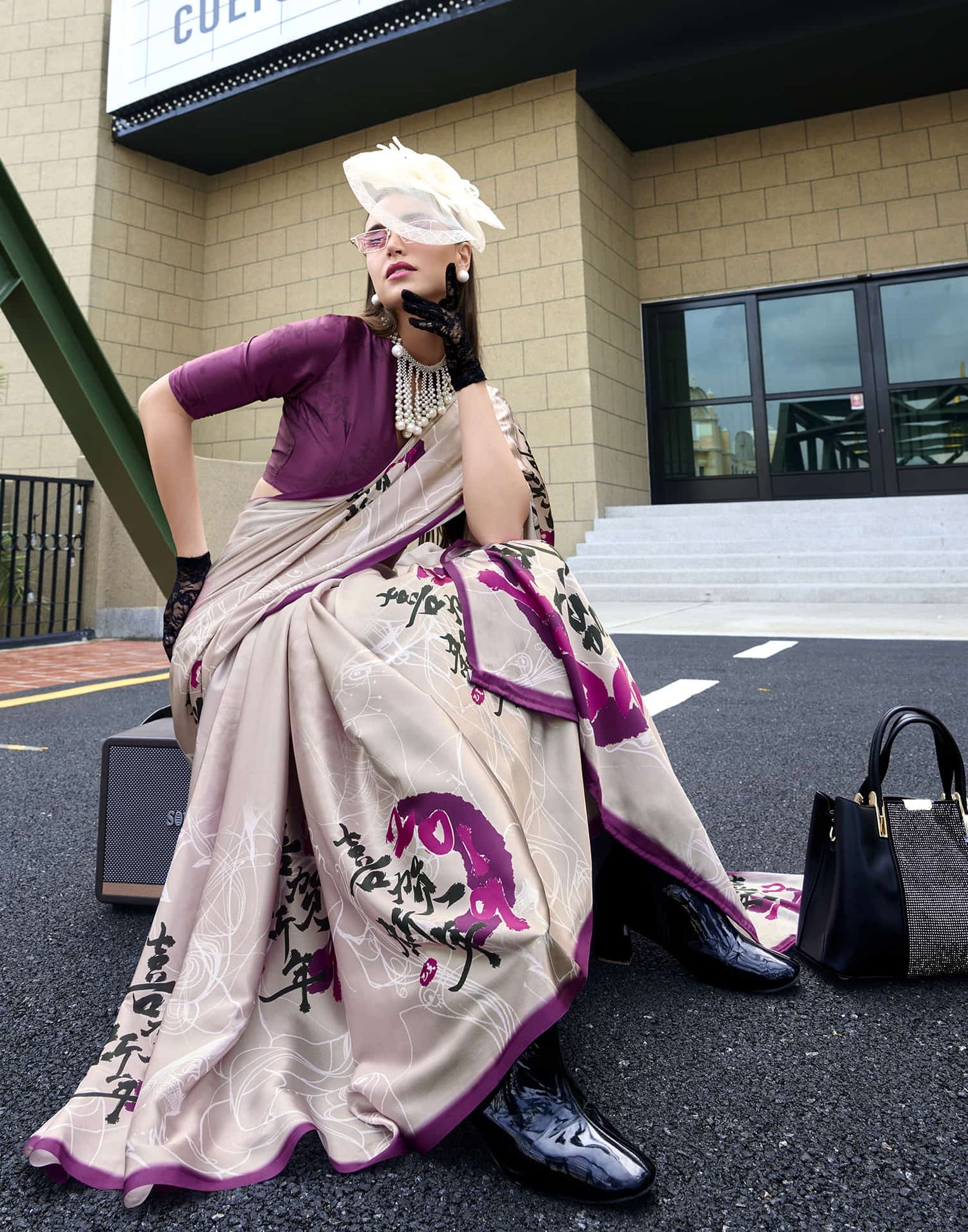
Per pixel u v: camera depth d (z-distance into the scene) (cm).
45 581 740
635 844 122
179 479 131
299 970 105
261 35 938
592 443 930
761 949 131
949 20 835
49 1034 119
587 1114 90
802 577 789
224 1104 93
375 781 105
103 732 333
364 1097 93
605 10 846
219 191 1166
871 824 131
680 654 492
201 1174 85
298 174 1105
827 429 1020
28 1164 92
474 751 102
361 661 108
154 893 161
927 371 977
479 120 987
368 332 134
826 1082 104
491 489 128
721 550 866
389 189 127
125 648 650
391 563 133
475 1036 88
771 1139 94
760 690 375
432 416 133
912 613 659
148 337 1097
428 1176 89
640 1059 110
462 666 110
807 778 240
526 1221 82
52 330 238
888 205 976
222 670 121
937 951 127
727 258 1043
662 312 1084
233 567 131
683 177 1062
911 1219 81
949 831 131
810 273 1009
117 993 131
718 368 1061
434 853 96
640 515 962
